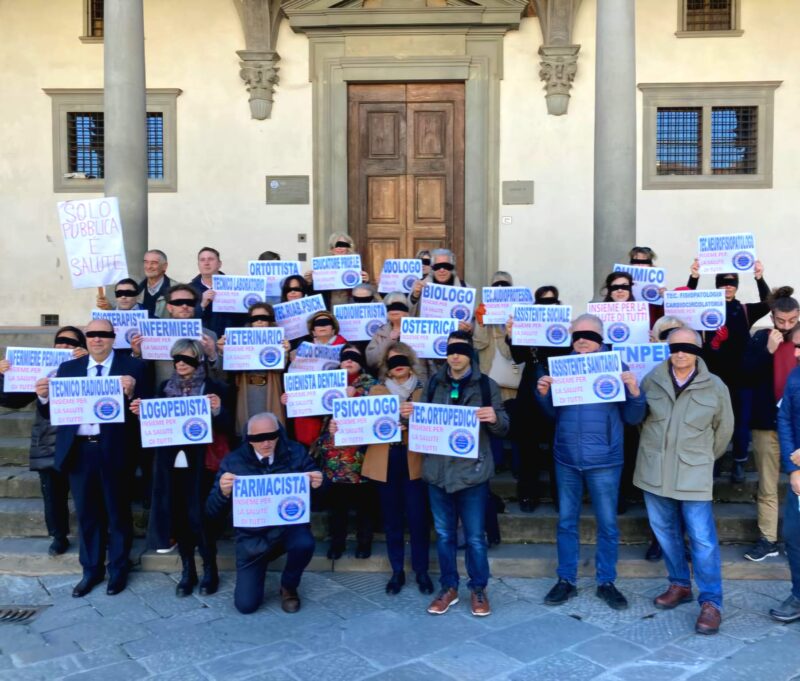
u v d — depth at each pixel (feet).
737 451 19.92
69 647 14.28
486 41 32.99
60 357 17.66
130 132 24.06
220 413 16.51
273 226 34.01
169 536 18.06
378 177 33.96
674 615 15.49
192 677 13.14
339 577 17.66
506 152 33.32
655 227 33.37
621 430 15.87
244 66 33.32
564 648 14.10
